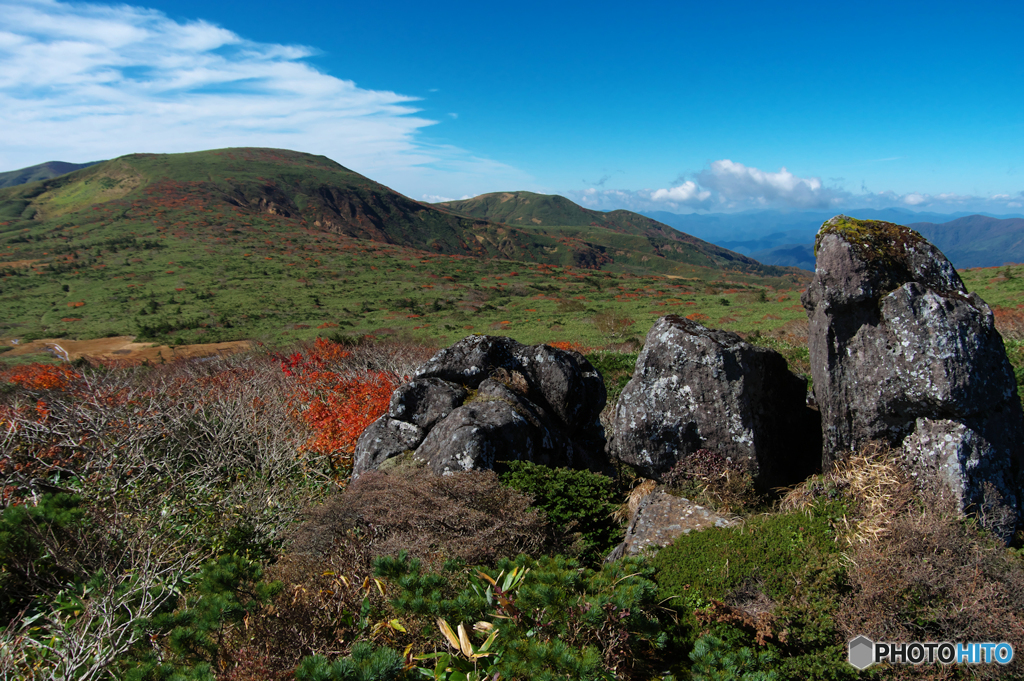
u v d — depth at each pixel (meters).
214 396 8.84
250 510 5.48
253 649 2.87
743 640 3.20
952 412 3.89
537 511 4.41
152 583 4.01
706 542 3.88
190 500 5.56
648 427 5.48
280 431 7.36
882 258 4.32
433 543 4.09
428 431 6.50
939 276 4.32
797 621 3.12
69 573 4.27
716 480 5.13
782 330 18.41
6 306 54.72
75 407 6.81
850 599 3.16
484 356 7.27
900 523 3.49
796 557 3.50
